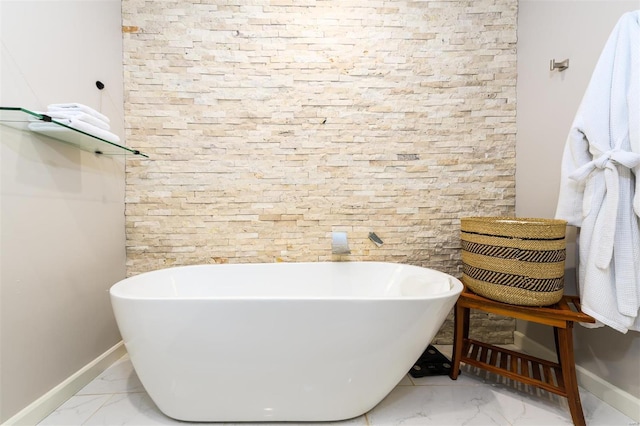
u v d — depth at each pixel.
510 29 1.53
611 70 0.95
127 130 1.48
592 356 1.12
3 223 0.88
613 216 0.89
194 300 0.85
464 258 1.25
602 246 0.91
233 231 1.53
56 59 1.08
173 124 1.50
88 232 1.24
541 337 1.37
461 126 1.54
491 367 1.13
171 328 0.86
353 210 1.54
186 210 1.51
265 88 1.51
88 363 1.22
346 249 1.47
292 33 1.51
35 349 0.98
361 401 0.97
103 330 1.31
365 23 1.51
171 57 1.48
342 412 0.97
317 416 0.97
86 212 1.22
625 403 0.98
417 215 1.55
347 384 0.94
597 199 0.95
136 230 1.50
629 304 0.87
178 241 1.51
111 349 1.36
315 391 0.94
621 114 0.91
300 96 1.52
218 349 0.88
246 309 0.86
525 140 1.47
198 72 1.49
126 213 1.49
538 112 1.39
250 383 0.92
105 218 1.34
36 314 0.99
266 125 1.52
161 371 0.91
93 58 1.27
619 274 0.89
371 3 1.51
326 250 1.55
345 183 1.54
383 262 1.51
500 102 1.54
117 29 1.43
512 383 1.20
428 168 1.55
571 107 1.21
